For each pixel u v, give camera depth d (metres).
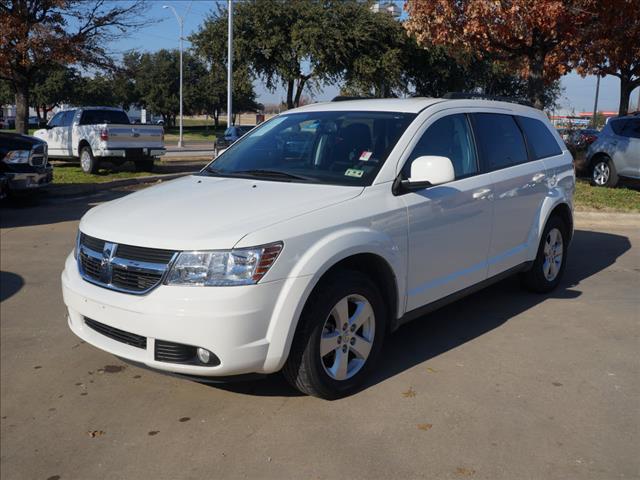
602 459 3.27
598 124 46.72
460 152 4.94
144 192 4.50
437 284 4.59
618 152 13.20
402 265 4.21
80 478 3.22
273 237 3.48
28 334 5.21
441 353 4.70
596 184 13.77
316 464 3.25
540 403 3.88
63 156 18.50
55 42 16.61
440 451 3.35
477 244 4.98
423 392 4.04
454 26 12.88
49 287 6.53
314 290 3.69
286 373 3.78
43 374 4.45
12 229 9.62
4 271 7.14
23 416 3.87
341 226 3.80
